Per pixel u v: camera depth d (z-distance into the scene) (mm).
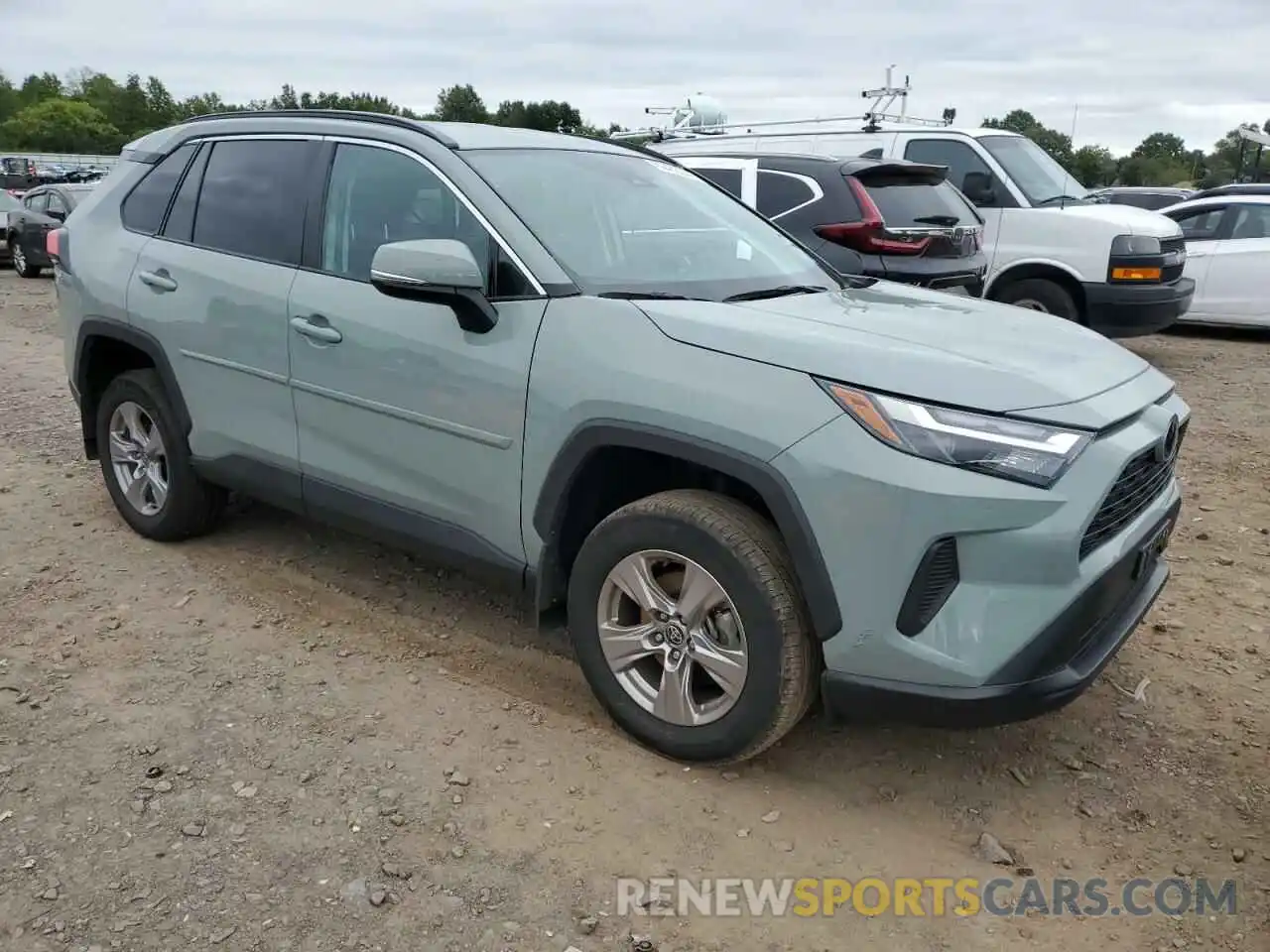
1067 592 2543
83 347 4664
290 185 3930
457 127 3752
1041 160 9656
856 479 2561
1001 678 2562
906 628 2596
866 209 6801
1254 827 2879
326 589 4285
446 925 2430
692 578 2902
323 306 3658
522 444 3150
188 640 3797
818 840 2793
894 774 3105
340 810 2824
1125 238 8453
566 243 3332
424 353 3355
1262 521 5305
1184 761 3188
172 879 2541
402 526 3604
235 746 3115
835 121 9938
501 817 2824
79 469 5828
